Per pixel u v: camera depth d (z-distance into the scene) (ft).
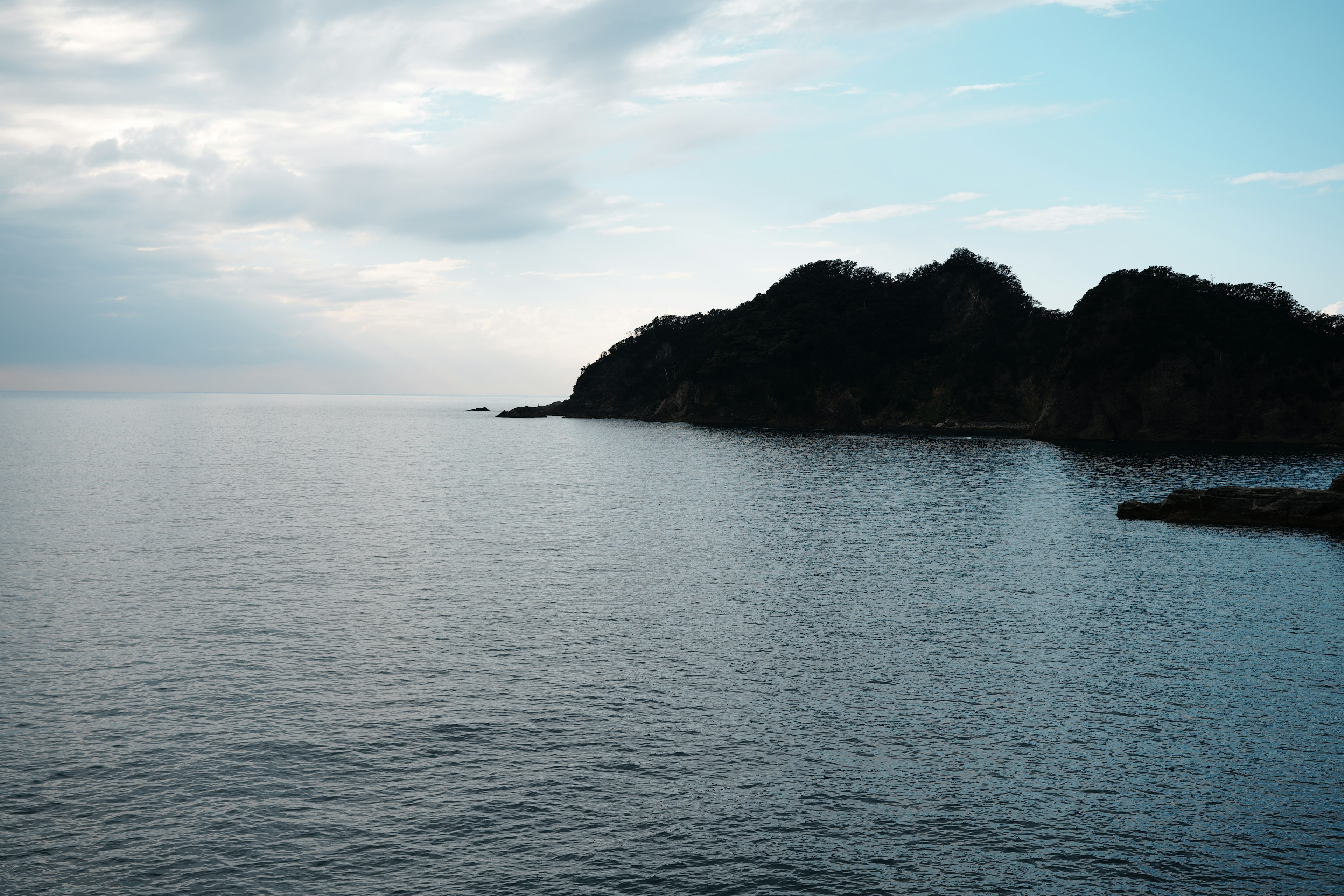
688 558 147.43
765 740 70.38
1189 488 240.12
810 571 135.95
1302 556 148.87
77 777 63.31
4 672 85.25
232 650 92.68
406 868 52.39
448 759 66.64
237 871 52.01
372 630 100.89
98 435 548.72
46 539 161.48
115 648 93.15
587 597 118.11
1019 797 61.11
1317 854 54.08
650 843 55.16
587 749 68.64
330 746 68.85
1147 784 63.05
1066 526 182.80
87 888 50.16
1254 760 67.05
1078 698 79.87
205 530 174.81
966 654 92.73
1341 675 86.53
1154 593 121.49
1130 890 50.37
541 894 49.90
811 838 55.88
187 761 66.03
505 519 195.42
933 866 52.75
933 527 181.57
